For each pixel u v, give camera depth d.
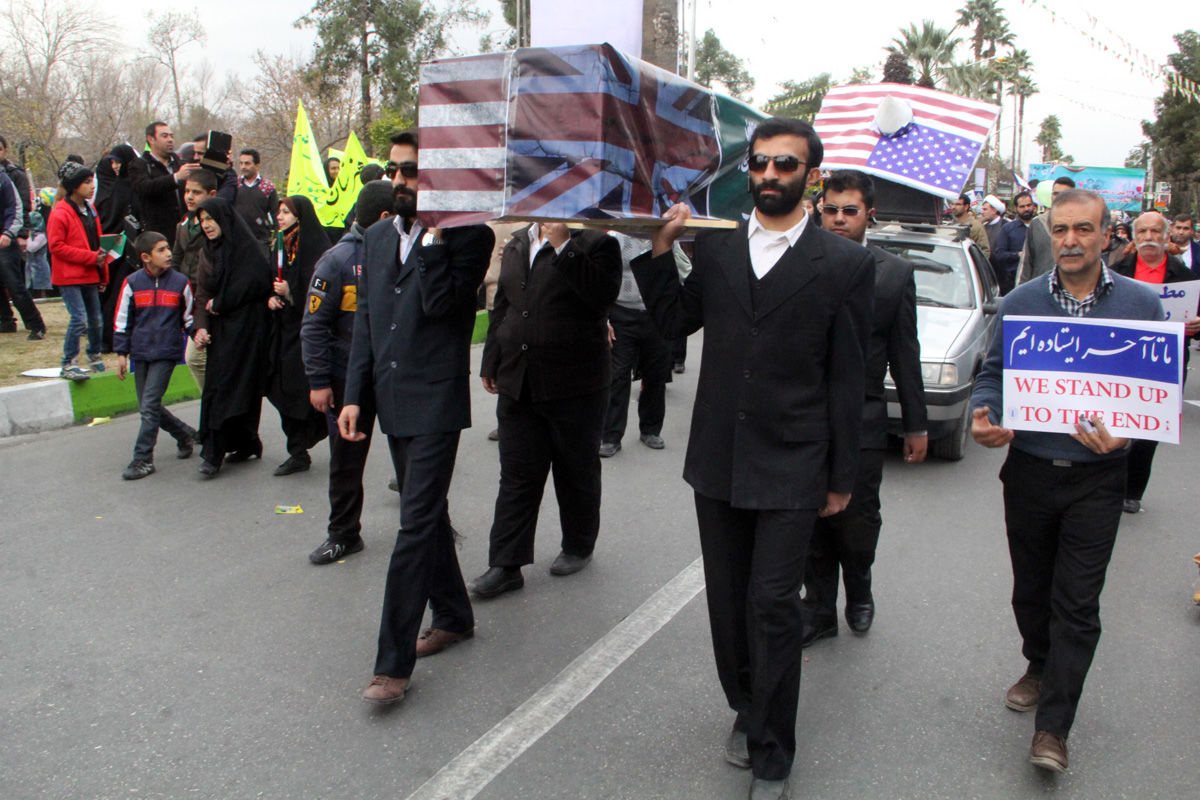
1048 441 3.06
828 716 3.38
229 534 5.16
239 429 6.31
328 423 4.76
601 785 2.94
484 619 4.16
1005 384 3.05
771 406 2.76
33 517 5.38
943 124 8.93
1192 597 4.52
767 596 2.74
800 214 2.80
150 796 2.88
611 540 5.16
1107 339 2.93
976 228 11.34
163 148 9.31
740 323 2.79
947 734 3.27
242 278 5.89
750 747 2.84
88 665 3.70
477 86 2.92
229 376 5.99
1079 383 2.96
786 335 2.74
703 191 3.44
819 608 3.94
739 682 3.01
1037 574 3.25
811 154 2.71
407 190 3.47
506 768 3.03
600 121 2.73
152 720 3.31
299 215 5.87
